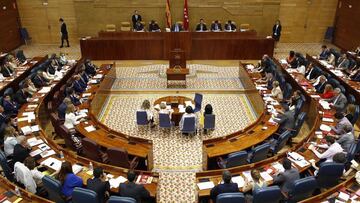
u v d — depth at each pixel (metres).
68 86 12.39
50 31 22.06
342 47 20.94
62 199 6.29
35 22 21.77
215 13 21.34
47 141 8.55
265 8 21.27
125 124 11.66
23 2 21.16
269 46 18.02
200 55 18.38
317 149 8.12
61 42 22.25
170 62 14.96
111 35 18.30
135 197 6.12
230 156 7.45
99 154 8.17
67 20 21.73
